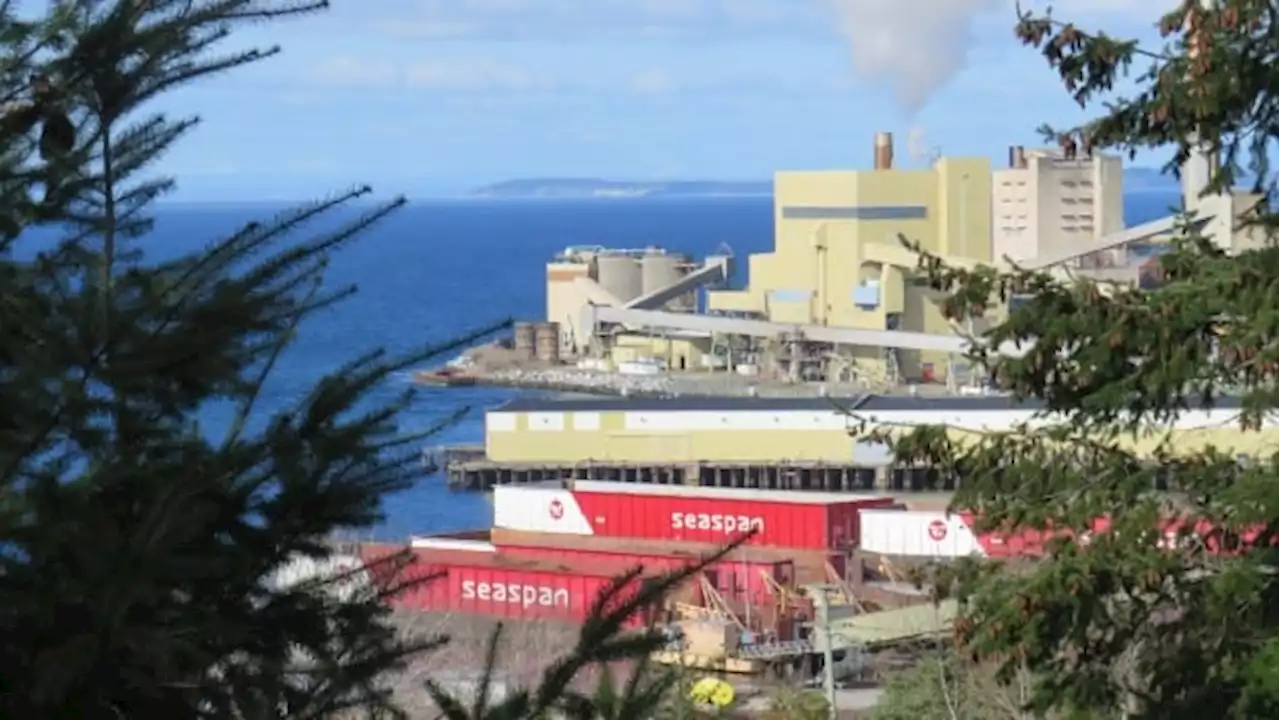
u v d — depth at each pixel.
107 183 11.35
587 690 12.80
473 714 11.46
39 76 10.98
